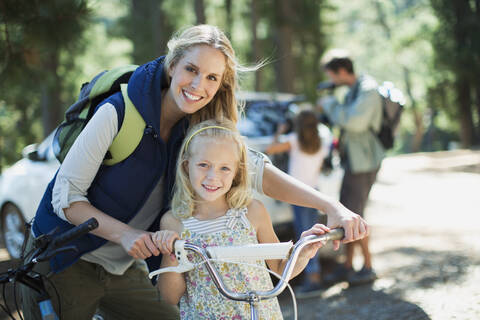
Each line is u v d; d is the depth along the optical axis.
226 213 2.18
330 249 6.20
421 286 4.45
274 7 15.11
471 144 25.06
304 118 4.84
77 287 2.30
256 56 16.86
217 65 2.13
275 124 5.52
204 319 2.07
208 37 2.14
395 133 4.76
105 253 2.33
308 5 16.16
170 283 2.10
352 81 4.84
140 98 2.14
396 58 35.97
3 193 5.76
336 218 2.06
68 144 2.25
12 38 5.20
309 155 4.82
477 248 5.46
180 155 2.18
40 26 5.05
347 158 4.73
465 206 8.04
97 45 17.77
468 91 25.05
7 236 5.81
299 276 5.30
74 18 5.19
